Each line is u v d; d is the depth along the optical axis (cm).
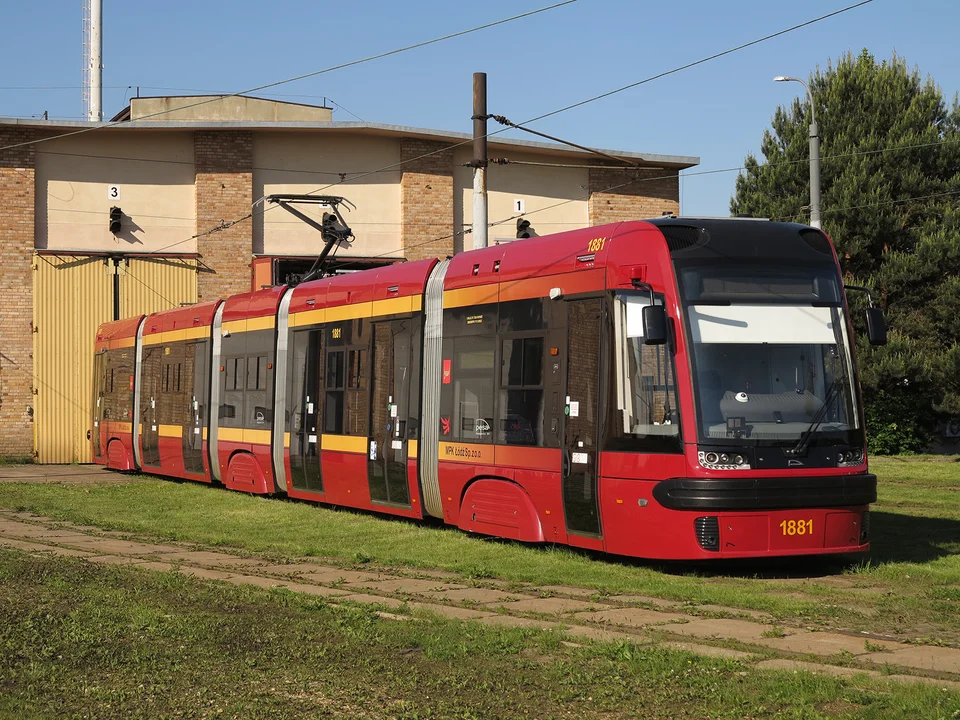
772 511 1148
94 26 4334
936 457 3116
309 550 1386
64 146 3166
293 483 1952
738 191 3666
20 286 3119
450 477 1510
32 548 1439
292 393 1973
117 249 3184
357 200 3275
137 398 2727
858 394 1223
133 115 3862
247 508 1888
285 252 3244
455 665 757
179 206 3222
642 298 1217
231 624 895
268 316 2077
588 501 1260
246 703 665
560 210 3412
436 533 1514
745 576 1168
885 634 877
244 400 2147
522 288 1400
